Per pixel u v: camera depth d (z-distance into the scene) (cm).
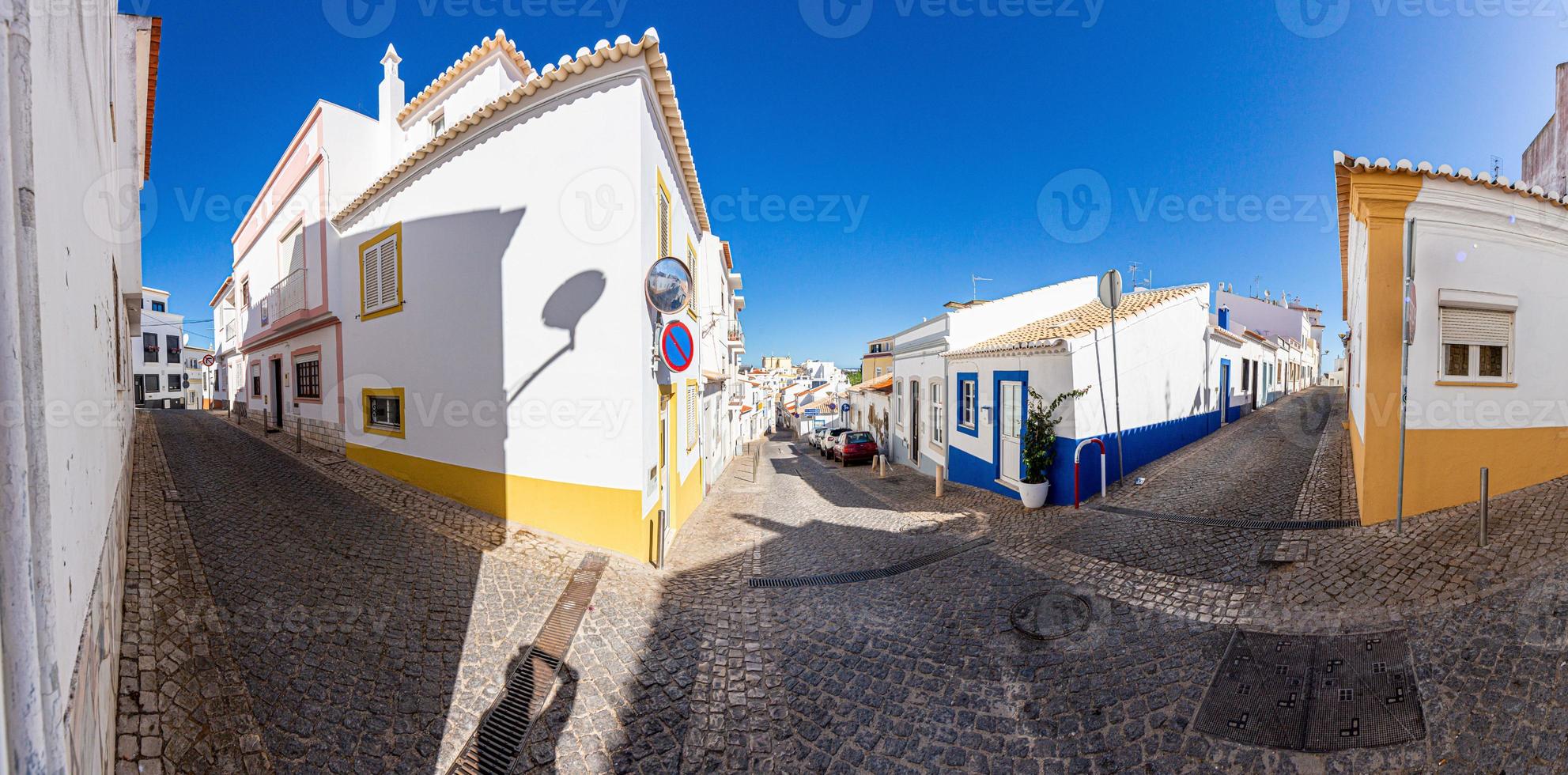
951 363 1259
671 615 503
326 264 974
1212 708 327
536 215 661
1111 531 657
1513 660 315
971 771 304
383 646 384
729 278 2011
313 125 996
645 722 351
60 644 142
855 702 370
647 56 598
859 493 1198
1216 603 448
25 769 118
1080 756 306
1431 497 548
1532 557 416
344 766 283
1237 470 872
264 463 947
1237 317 2545
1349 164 535
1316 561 489
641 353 616
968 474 1170
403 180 804
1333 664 347
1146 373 988
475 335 713
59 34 165
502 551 591
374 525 623
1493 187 528
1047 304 1314
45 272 139
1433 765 267
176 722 279
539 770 304
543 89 640
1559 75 930
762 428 4191
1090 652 402
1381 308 542
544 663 401
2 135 113
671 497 827
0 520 117
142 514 576
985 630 451
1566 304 567
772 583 597
